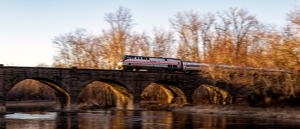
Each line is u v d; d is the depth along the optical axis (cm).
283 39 5478
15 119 5306
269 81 6150
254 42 6397
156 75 7269
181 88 7550
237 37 6888
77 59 8819
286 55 5472
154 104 8394
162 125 4638
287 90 5981
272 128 4384
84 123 4831
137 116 5878
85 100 8344
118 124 4734
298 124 4781
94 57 8712
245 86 7019
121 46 8531
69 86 6438
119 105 7625
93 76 6656
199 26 8550
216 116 5919
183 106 7344
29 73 6025
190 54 8931
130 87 7012
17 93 12294
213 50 7288
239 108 6675
